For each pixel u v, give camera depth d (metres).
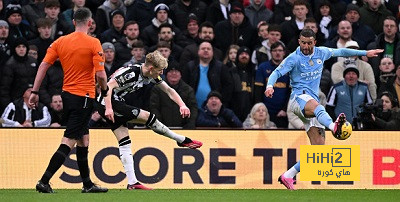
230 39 42.28
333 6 45.00
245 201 25.67
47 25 39.94
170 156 31.78
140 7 43.19
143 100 37.47
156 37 41.59
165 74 38.12
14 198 25.44
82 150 27.53
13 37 39.84
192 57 40.12
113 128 28.58
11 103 36.53
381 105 34.22
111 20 42.41
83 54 26.06
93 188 27.86
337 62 39.38
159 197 26.45
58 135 31.70
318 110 28.27
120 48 39.84
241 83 39.25
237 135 32.09
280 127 38.56
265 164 32.16
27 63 38.00
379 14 43.69
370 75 39.25
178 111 36.94
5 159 31.45
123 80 27.45
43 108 36.81
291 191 30.12
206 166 31.88
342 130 27.23
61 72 38.12
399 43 41.34
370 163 32.16
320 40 42.72
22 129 31.56
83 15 26.33
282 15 44.16
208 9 43.84
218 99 37.06
